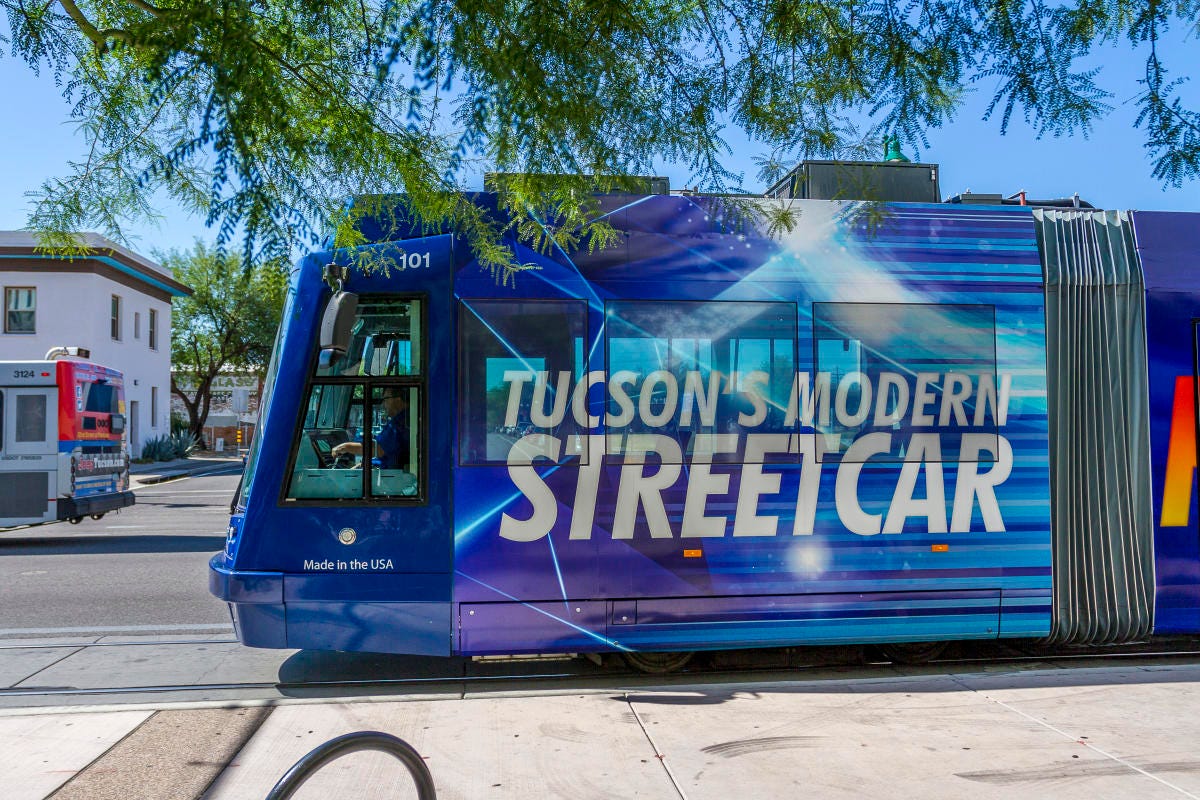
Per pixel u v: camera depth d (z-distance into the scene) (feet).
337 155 10.39
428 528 18.42
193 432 148.97
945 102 11.62
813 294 19.56
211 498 69.82
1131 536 20.01
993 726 15.90
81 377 44.78
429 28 9.48
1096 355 20.29
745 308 19.35
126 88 10.48
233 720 16.51
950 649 21.52
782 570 19.02
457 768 14.10
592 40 10.79
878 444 19.44
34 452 43.34
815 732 15.65
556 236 16.02
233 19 8.54
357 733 7.68
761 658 20.93
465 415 18.63
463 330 18.74
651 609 18.69
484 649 18.37
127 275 106.22
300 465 18.54
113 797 13.16
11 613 27.22
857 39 11.46
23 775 13.96
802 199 19.71
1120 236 20.85
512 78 9.95
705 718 16.46
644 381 18.98
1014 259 20.29
